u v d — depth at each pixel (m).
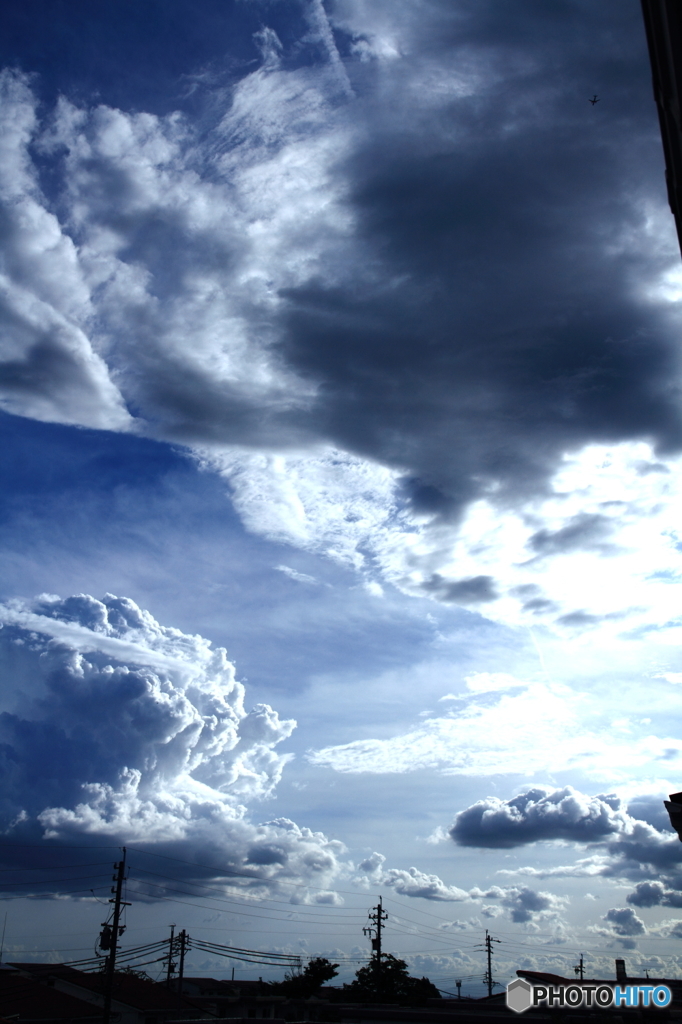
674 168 9.88
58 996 54.22
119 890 51.06
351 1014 44.56
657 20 8.26
